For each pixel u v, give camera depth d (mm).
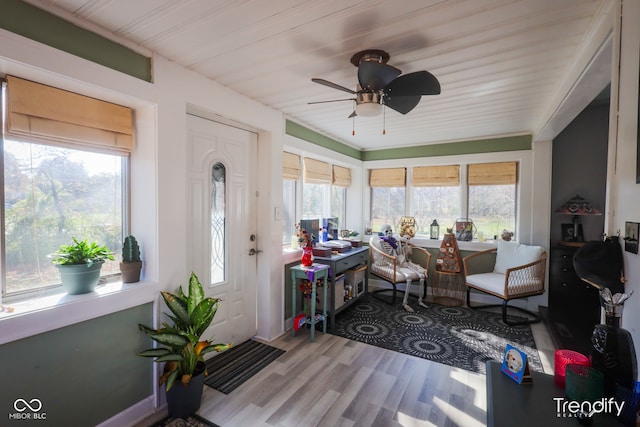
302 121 3441
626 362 967
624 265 1272
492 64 1999
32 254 1609
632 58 1200
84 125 1715
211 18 1533
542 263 3510
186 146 2303
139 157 1989
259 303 3016
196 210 2436
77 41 1554
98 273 1747
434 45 1768
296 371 2398
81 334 1622
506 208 4172
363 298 4168
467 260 4223
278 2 1394
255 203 3010
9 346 1385
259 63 2039
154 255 1964
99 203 1890
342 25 1577
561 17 1490
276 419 1868
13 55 1331
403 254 4434
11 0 1343
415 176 4691
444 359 2607
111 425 1749
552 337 2986
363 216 5098
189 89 2129
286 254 3217
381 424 1828
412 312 3760
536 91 2461
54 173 1688
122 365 1801
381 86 1835
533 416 961
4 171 1506
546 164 3760
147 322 1922
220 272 2664
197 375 1909
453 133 3941
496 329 3240
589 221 3686
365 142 4531
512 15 1479
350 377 2324
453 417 1891
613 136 1364
